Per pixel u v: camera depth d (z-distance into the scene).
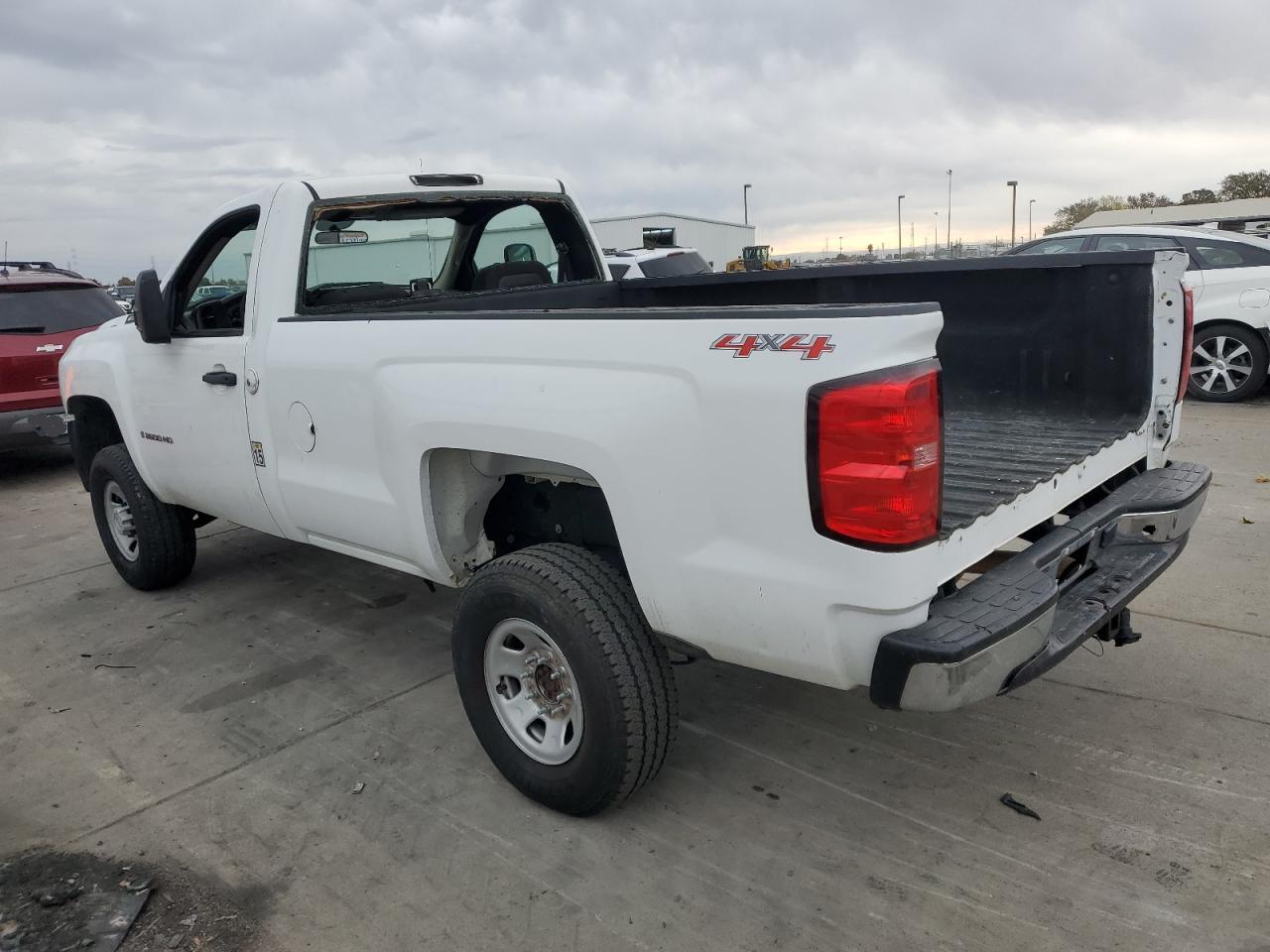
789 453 2.21
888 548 2.14
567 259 4.94
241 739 3.62
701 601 2.47
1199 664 3.77
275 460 3.78
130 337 4.64
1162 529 3.10
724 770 3.25
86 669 4.33
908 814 2.94
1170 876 2.59
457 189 4.19
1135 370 3.37
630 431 2.49
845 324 2.14
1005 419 3.62
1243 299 8.94
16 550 6.39
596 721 2.73
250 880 2.78
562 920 2.55
